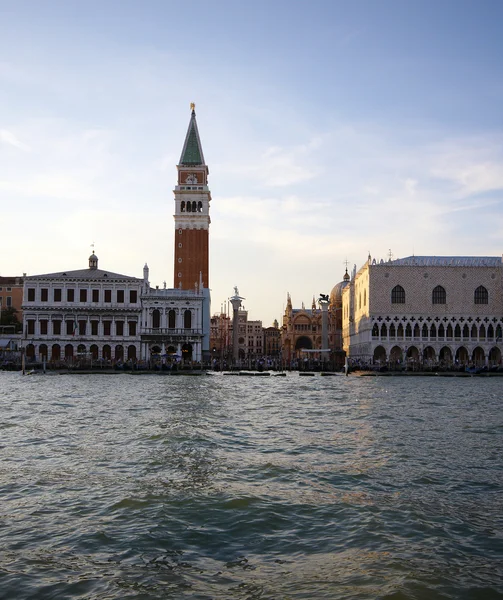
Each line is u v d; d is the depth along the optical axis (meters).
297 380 105.50
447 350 156.12
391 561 17.92
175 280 172.38
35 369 123.75
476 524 21.08
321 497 24.27
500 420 46.81
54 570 17.34
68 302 137.00
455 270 156.00
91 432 39.03
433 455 32.28
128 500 23.59
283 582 16.62
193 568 17.55
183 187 174.38
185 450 32.88
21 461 30.28
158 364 125.56
